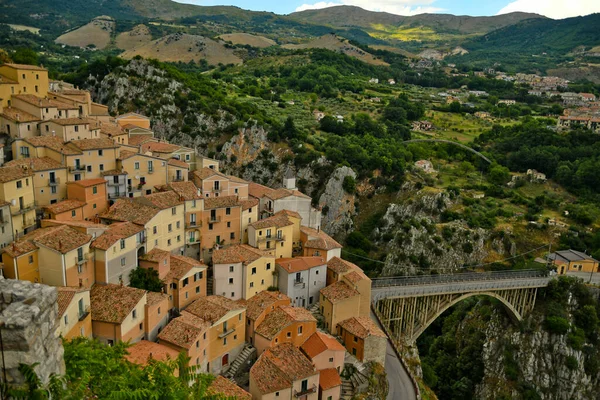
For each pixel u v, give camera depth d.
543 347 131.75
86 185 90.69
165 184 105.06
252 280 95.88
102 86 178.75
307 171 170.75
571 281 137.12
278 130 178.38
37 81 123.81
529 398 126.81
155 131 169.38
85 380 27.66
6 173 79.44
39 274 71.12
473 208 177.50
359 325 96.56
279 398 76.44
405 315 123.12
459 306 163.50
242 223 107.88
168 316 84.44
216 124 174.00
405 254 161.00
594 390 127.44
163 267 85.50
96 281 77.75
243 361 84.88
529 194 196.12
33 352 23.39
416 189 181.00
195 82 197.75
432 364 148.50
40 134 108.12
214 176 112.56
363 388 88.75
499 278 136.25
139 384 34.72
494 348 140.12
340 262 108.56
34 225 83.38
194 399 37.28
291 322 87.31
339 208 168.00
